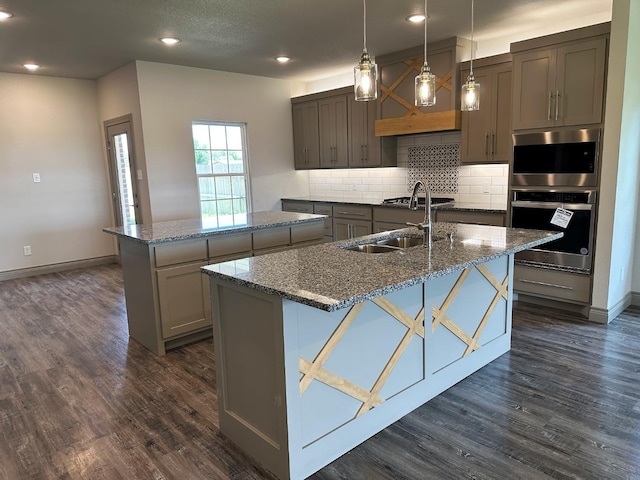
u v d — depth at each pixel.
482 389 2.67
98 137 6.18
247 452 2.15
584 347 3.20
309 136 6.35
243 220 4.04
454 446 2.15
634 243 3.98
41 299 4.77
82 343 3.56
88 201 6.19
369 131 5.53
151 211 5.25
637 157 3.74
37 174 5.76
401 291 2.30
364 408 2.20
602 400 2.51
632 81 3.42
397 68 4.96
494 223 4.20
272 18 3.74
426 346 2.49
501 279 3.02
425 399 2.53
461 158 4.66
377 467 2.03
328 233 5.91
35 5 3.29
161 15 3.59
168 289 3.29
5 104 5.47
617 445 2.12
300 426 1.94
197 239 3.40
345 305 1.62
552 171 3.73
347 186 6.35
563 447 2.11
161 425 2.41
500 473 1.95
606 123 3.40
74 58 4.85
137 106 5.12
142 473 2.03
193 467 2.06
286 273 2.02
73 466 2.09
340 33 4.22
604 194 3.48
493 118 4.35
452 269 2.09
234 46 4.55
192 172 5.56
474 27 4.13
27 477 2.02
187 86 5.43
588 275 3.67
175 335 3.37
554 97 3.64
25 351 3.43
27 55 4.67
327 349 2.00
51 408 2.60
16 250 5.68
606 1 3.55
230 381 2.20
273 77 6.23
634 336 3.38
